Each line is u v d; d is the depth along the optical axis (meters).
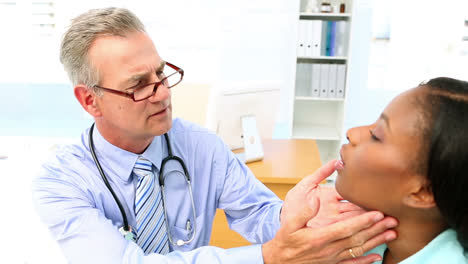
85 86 1.02
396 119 0.61
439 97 0.58
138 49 0.99
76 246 0.96
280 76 4.25
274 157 2.16
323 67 3.37
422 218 0.64
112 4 4.04
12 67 4.21
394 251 0.72
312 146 2.33
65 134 3.94
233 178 1.25
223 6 4.04
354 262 0.75
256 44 4.15
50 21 4.09
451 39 4.04
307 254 0.81
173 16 4.07
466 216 0.58
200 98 2.27
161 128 1.04
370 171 0.64
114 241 0.94
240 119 2.08
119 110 1.01
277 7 4.05
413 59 4.15
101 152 1.09
